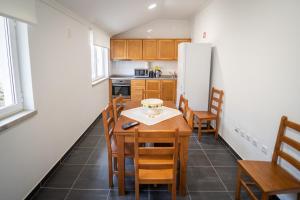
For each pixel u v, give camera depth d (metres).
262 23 2.44
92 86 4.45
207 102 4.29
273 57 2.23
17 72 2.07
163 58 6.39
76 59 3.46
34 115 2.18
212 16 4.26
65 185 2.36
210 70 4.30
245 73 2.85
